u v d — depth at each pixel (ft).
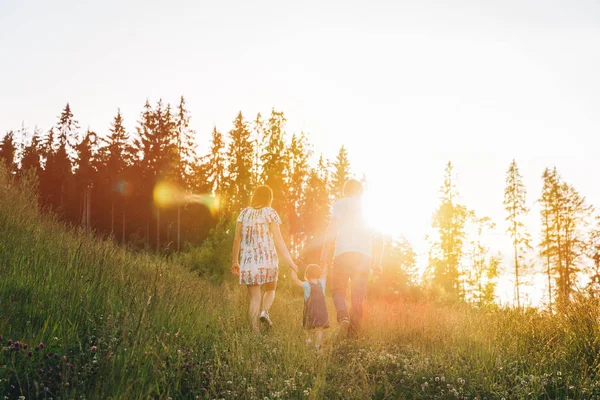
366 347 18.33
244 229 21.86
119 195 178.09
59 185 186.91
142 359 12.05
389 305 29.37
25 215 26.30
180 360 12.96
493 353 16.56
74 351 13.14
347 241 21.98
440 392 13.73
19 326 13.87
